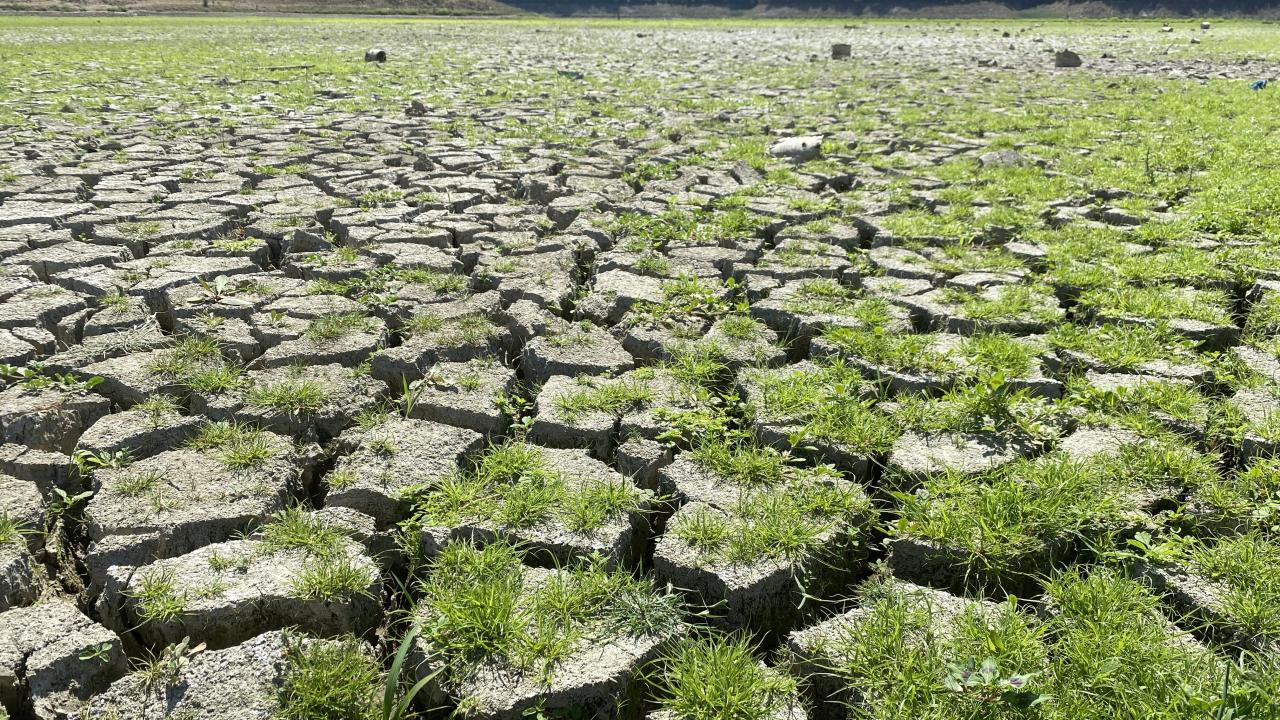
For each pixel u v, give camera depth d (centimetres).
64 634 331
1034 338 604
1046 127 1520
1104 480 426
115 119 1512
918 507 405
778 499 411
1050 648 329
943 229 864
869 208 960
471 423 499
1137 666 313
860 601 377
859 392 513
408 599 363
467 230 852
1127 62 3006
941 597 360
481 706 311
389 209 927
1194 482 424
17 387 508
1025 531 390
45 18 6406
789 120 1595
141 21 6175
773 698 317
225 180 1051
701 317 643
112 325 600
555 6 11244
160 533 387
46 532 410
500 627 335
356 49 3497
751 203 965
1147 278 714
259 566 367
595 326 622
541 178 1042
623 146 1341
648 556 425
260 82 2183
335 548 377
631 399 507
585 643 337
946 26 7475
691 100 1902
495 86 2180
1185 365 550
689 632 359
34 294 645
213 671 318
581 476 434
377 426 483
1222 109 1734
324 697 309
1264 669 317
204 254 775
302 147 1264
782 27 7275
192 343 564
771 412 489
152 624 345
